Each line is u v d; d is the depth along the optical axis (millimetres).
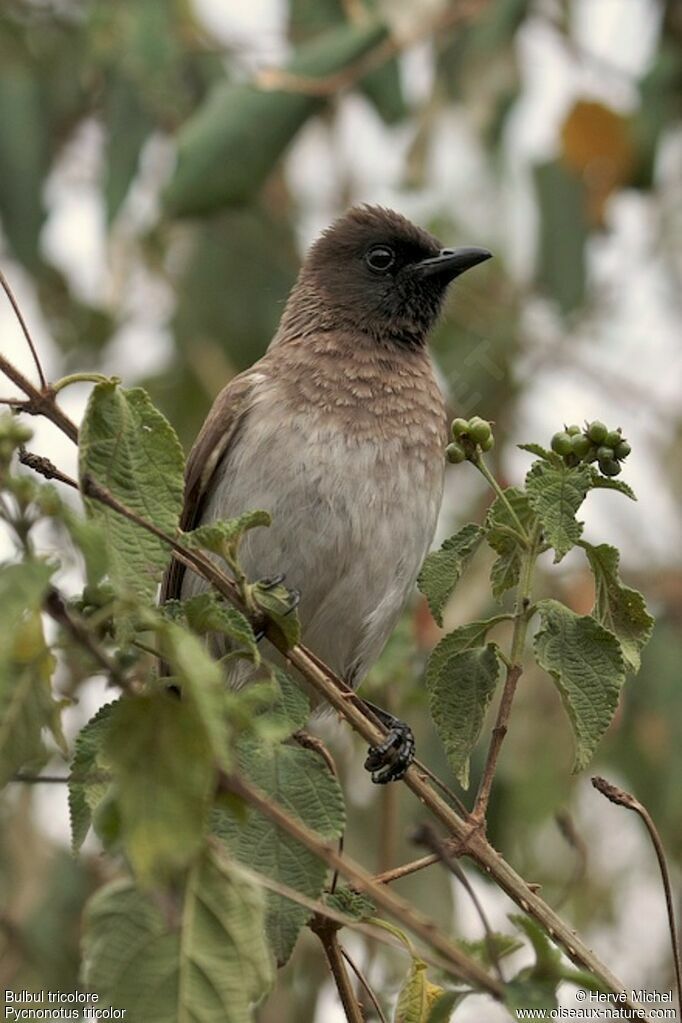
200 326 14312
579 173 13984
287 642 6711
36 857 11250
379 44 12453
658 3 14219
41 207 13258
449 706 7238
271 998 10898
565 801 11984
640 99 14141
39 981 11062
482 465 7227
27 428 5328
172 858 5156
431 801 7133
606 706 6910
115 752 5215
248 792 5664
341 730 12070
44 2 14492
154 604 6078
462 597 11492
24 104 13328
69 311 14578
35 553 5242
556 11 14562
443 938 5836
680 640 12695
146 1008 5426
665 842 12719
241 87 12227
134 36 12859
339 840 6719
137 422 6328
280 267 14594
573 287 13938
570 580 12273
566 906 12680
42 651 5348
